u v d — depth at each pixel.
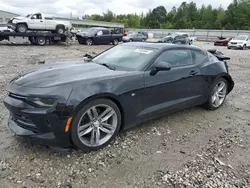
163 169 2.79
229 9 75.62
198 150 3.25
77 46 20.81
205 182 2.59
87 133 3.00
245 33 42.12
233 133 3.82
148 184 2.53
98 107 3.07
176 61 4.05
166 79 3.72
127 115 3.32
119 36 24.30
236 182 2.61
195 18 95.50
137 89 3.35
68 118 2.74
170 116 4.40
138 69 3.53
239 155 3.17
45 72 3.28
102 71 3.40
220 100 4.96
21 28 19.16
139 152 3.12
